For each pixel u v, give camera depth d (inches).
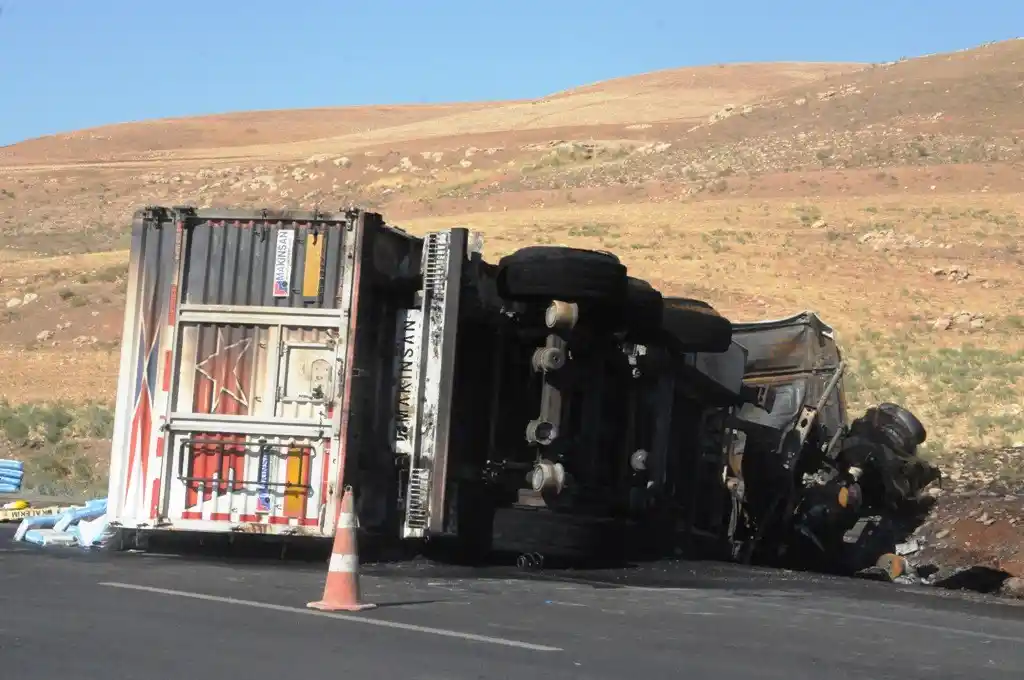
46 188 3799.2
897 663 316.5
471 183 3304.6
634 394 527.8
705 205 2293.3
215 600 360.2
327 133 5595.5
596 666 291.7
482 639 317.7
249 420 446.3
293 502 445.7
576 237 1982.0
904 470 666.8
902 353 1288.1
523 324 494.6
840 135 3016.7
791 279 1702.8
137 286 455.5
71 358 1441.9
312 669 274.2
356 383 450.6
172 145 5211.6
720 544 597.6
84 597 356.5
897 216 2114.9
